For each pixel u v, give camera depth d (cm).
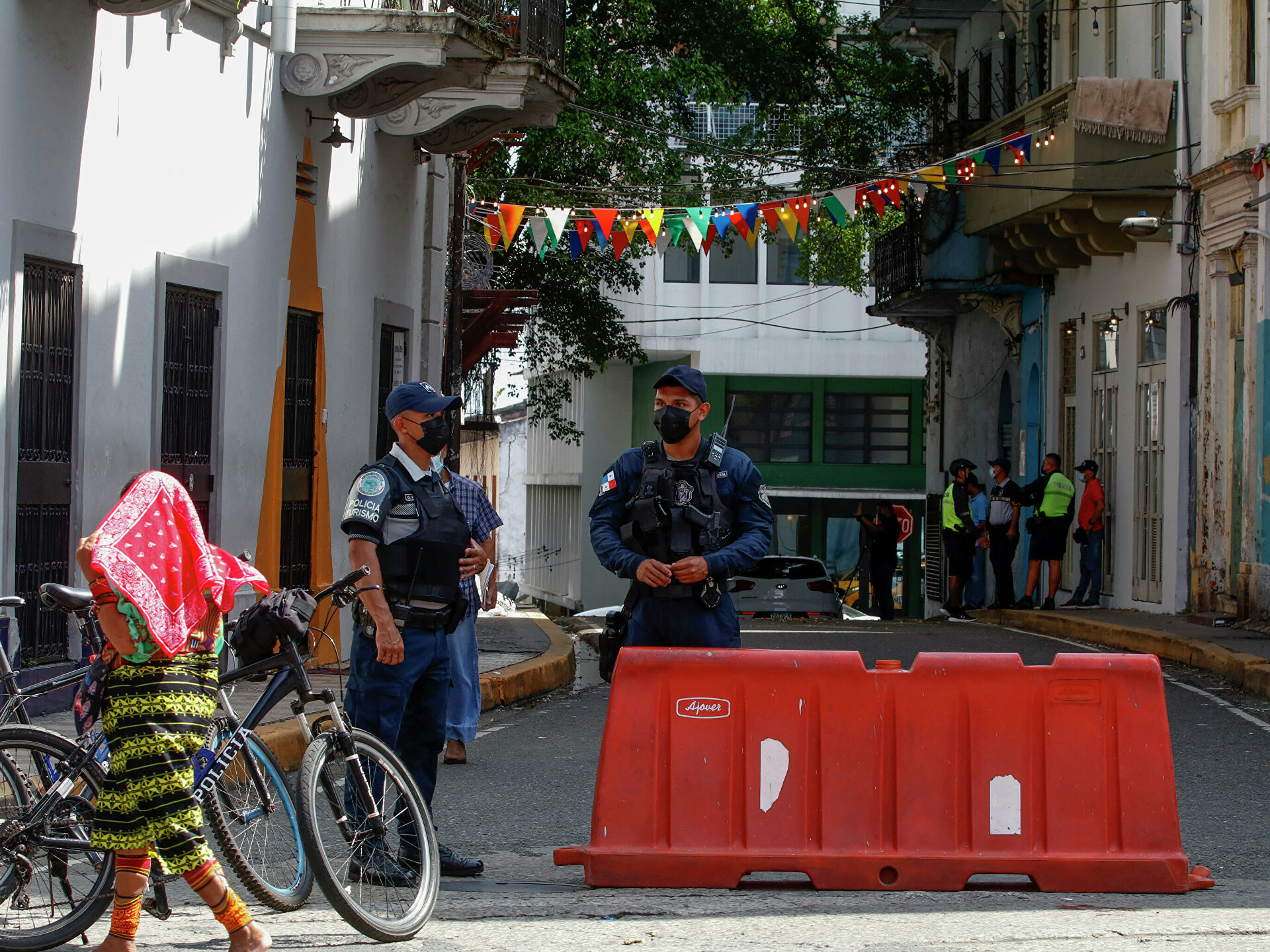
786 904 689
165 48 1277
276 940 632
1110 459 2498
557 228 1886
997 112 2952
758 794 721
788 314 4275
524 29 1698
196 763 617
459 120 1827
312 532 1580
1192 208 2175
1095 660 727
